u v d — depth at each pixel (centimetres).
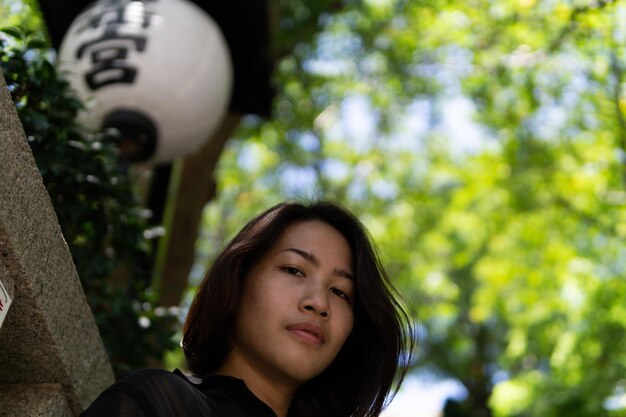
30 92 341
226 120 818
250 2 537
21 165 224
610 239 1226
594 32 871
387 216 1611
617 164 1186
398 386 298
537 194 1307
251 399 258
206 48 476
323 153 1580
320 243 278
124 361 403
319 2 1163
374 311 284
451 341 2252
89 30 461
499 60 1128
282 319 265
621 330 1181
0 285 217
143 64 455
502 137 1321
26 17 536
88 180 355
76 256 371
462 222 1449
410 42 1305
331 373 298
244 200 1577
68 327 256
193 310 277
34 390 259
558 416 1192
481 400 2222
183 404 243
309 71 1359
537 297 1361
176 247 797
